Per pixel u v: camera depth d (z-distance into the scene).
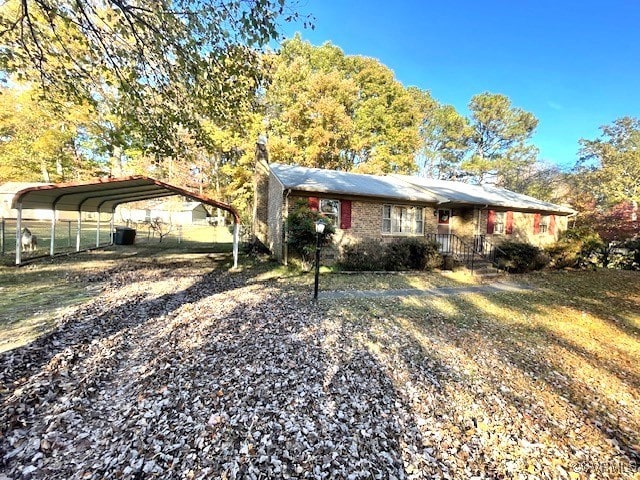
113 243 18.09
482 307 8.37
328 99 22.75
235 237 11.82
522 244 14.27
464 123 36.72
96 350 4.51
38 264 10.72
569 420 3.84
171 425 3.07
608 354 5.94
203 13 4.21
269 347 4.94
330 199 13.26
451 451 3.08
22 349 4.31
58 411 3.17
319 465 2.71
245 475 2.54
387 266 12.69
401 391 4.05
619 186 25.47
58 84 5.50
